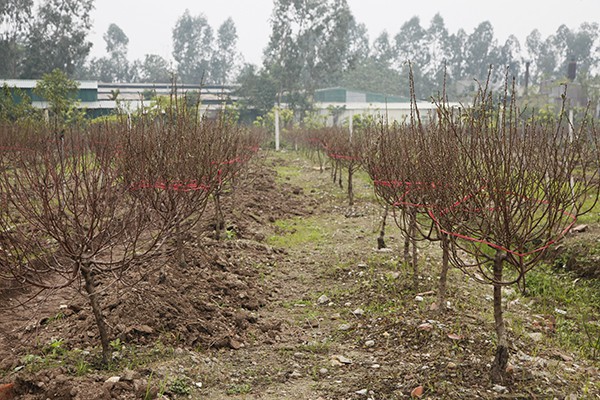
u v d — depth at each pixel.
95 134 9.82
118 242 5.73
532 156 5.27
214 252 9.14
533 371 5.28
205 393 4.98
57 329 6.13
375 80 77.25
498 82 77.31
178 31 84.75
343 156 16.52
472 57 79.56
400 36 85.81
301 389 5.15
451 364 5.35
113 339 5.72
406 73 80.06
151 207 6.73
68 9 54.44
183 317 6.36
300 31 60.34
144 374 5.11
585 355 6.21
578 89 34.25
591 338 6.75
